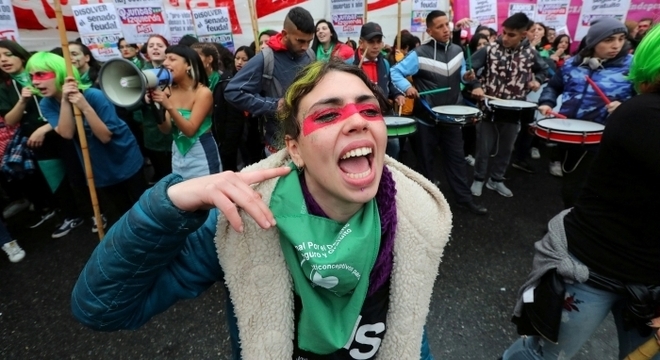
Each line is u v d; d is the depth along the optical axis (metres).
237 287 0.78
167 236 0.65
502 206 3.62
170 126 2.51
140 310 0.76
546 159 4.95
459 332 2.10
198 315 2.29
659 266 1.10
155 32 4.23
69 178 3.21
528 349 1.43
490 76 3.69
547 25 6.44
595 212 1.18
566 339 1.31
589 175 1.23
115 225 0.69
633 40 4.34
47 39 6.21
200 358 2.00
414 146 4.26
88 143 2.67
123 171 2.81
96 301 0.68
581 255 1.21
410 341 0.87
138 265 0.67
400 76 3.28
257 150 4.51
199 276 0.81
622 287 1.15
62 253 3.09
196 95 2.46
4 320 2.34
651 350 1.13
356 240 0.77
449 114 3.02
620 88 2.74
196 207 0.65
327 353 0.84
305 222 0.77
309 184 0.81
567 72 3.03
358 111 0.75
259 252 0.78
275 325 0.80
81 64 3.65
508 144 3.70
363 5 4.20
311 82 0.76
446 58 3.36
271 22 6.70
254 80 2.47
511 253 2.83
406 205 0.86
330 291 0.80
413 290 0.85
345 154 0.74
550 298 1.28
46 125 3.04
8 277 2.78
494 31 5.21
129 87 2.08
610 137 1.10
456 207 3.62
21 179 3.45
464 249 2.89
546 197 3.80
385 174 0.86
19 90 3.24
